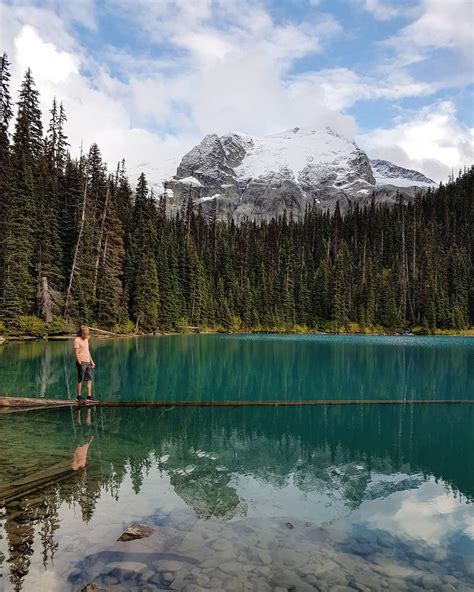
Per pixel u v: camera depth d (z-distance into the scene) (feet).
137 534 18.26
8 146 136.05
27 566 15.85
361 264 342.85
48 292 128.36
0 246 119.55
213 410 46.62
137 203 199.41
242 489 24.48
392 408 50.60
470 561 17.39
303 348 136.67
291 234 409.90
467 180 467.52
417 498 23.84
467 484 26.18
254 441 35.06
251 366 86.89
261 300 285.84
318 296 300.40
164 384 61.46
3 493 22.22
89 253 154.51
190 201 338.34
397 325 283.79
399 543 18.72
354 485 25.70
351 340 191.21
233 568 16.20
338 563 16.89
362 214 461.37
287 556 17.26
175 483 24.88
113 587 14.66
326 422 42.91
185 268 236.02
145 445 32.22
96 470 26.30
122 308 172.65
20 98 150.71
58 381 56.54
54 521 19.51
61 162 179.63
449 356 117.91
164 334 197.36
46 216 136.56
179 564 16.31
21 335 114.83
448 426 41.93
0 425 36.32
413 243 356.79
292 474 27.45
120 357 90.94
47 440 32.30
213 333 241.55
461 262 317.42
